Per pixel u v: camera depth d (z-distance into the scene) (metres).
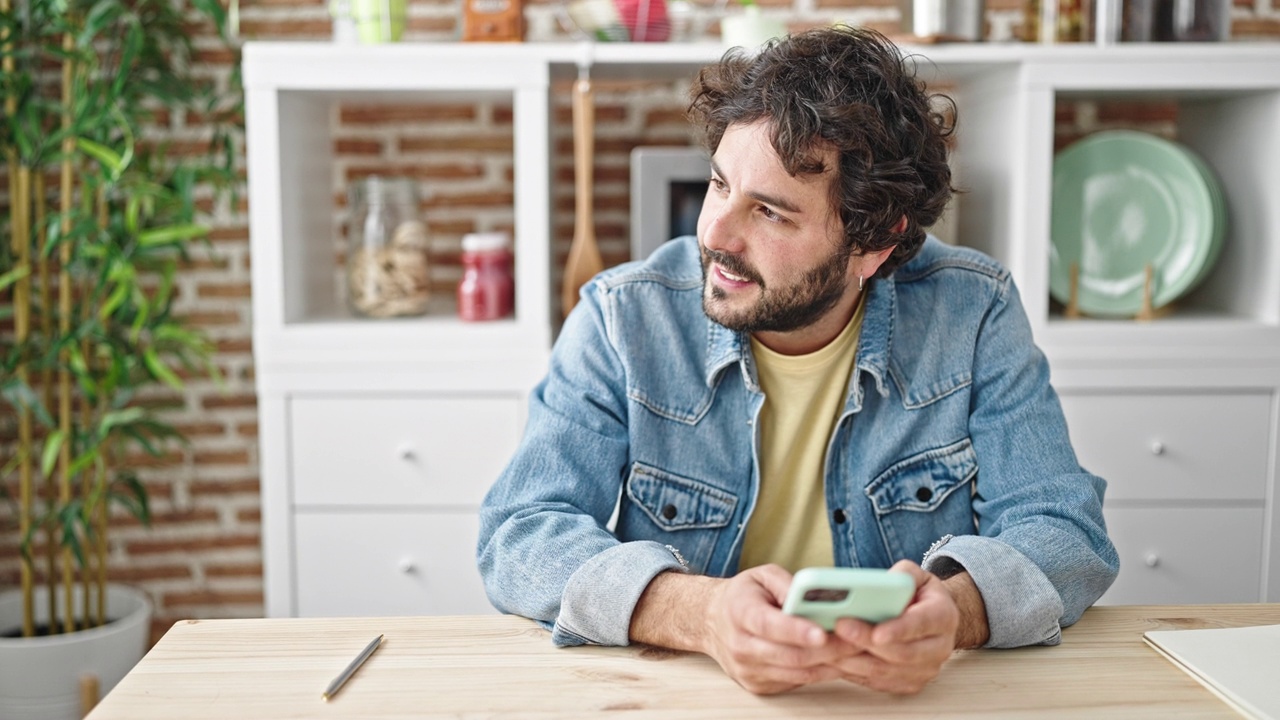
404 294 2.27
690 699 0.86
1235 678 0.87
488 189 2.63
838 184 1.08
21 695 2.19
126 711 0.83
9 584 2.66
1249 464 2.20
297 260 2.26
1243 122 2.30
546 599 1.00
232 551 2.71
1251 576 2.21
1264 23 2.57
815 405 1.28
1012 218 2.19
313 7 2.56
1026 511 1.13
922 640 0.83
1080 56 2.13
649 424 1.24
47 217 2.23
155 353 2.31
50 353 2.19
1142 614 1.05
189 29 2.55
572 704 0.85
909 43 2.14
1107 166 2.30
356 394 2.17
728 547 1.26
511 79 2.14
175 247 2.30
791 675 0.84
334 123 2.60
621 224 2.63
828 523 1.29
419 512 2.20
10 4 2.27
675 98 2.59
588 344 1.25
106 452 2.48
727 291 1.12
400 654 0.94
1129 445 2.20
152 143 2.58
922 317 1.28
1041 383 1.26
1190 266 2.26
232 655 0.93
